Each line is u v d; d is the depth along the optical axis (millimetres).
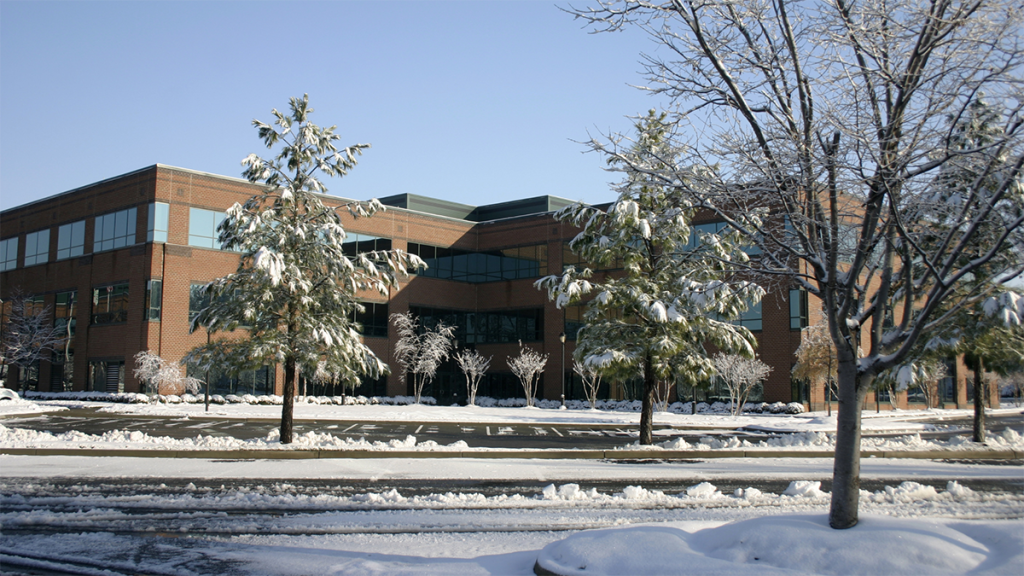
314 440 19125
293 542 8680
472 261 54312
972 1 6660
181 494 12016
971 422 36688
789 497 11719
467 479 14188
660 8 7438
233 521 9891
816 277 7703
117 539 8805
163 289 41438
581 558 6645
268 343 18594
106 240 44219
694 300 11344
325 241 20328
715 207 8141
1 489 12359
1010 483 13672
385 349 49188
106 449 17188
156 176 41906
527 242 52062
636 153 8180
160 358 38438
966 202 7020
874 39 6988
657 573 6207
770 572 5969
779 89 7711
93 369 43906
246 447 17750
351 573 7180
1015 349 19375
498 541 8719
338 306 20469
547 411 39406
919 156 6715
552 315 50125
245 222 19219
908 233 7234
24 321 45812
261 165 19391
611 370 19797
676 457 18219
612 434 26812
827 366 35531
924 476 14672
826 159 7043
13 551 8180
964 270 6793
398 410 37750
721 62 7609
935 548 6047
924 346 19141
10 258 50594
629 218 18688
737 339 20188
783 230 8078
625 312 20359
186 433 24500
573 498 11664
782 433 26891
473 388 48969
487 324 53375
